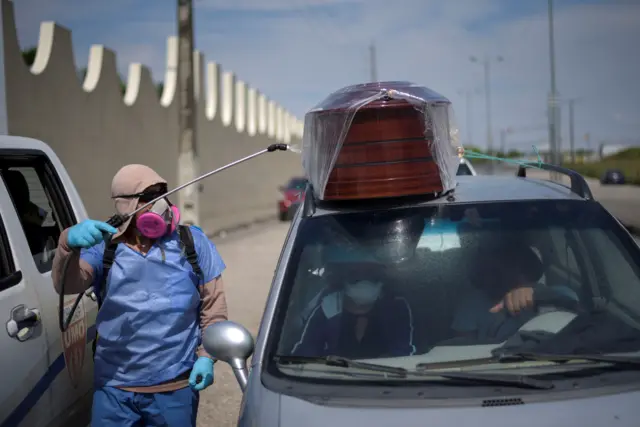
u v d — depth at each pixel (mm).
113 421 3588
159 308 3533
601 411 2693
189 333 3635
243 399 3066
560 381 2857
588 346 3137
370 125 3465
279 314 3301
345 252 3488
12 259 3912
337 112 3465
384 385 2895
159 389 3572
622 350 3104
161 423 3611
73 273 3561
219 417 5938
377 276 3402
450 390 2838
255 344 3281
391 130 3471
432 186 3553
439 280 3381
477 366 3021
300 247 3539
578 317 3258
